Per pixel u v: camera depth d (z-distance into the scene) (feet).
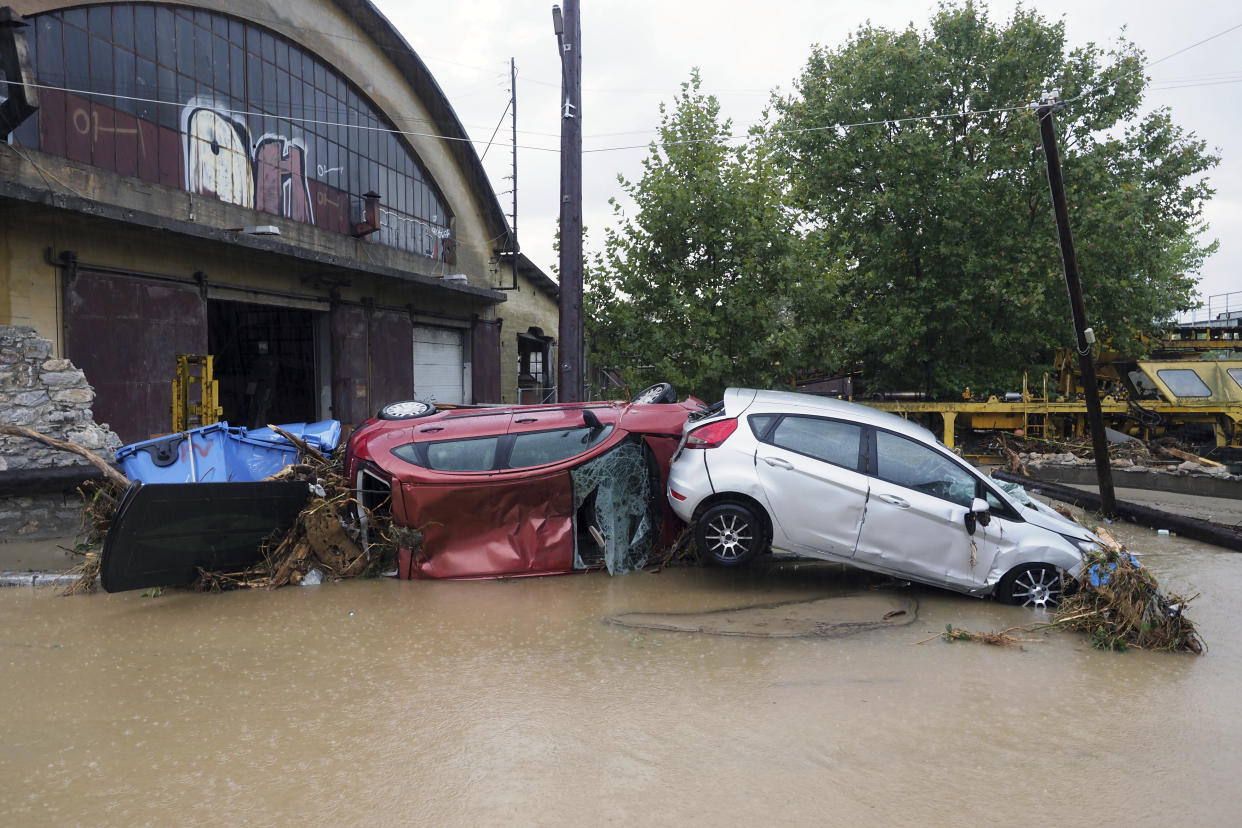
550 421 25.95
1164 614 19.53
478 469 24.88
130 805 11.51
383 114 64.44
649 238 46.21
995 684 16.60
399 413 27.04
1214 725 14.69
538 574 24.93
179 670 17.01
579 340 40.93
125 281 39.11
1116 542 23.31
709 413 25.02
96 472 31.89
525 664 17.40
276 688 16.01
